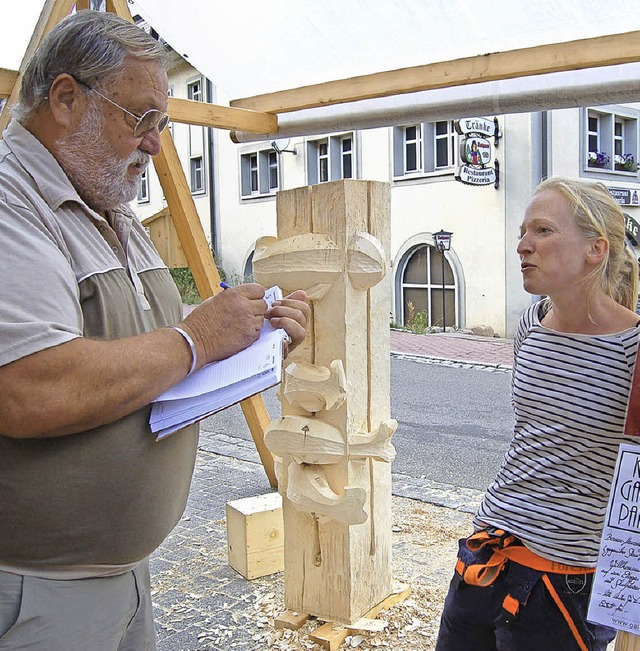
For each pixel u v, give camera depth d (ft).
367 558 9.04
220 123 13.08
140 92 4.77
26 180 4.56
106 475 4.59
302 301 5.39
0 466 4.36
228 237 62.13
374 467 9.09
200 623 9.50
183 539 12.45
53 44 4.70
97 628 4.89
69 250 4.61
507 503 5.86
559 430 5.61
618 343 5.42
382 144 47.62
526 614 5.63
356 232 8.35
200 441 19.65
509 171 41.32
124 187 5.04
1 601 4.50
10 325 3.92
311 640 8.77
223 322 4.66
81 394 4.04
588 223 5.49
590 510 5.51
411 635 8.81
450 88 11.64
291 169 54.95
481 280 43.32
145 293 5.48
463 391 28.09
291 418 8.45
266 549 10.92
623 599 4.68
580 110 41.96
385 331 9.01
